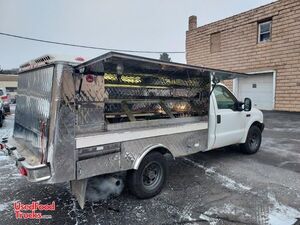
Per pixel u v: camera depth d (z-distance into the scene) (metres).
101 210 3.26
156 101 4.37
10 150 3.34
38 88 2.99
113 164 3.14
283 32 11.16
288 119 10.16
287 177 4.37
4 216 3.11
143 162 3.46
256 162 5.28
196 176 4.48
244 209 3.24
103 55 2.54
